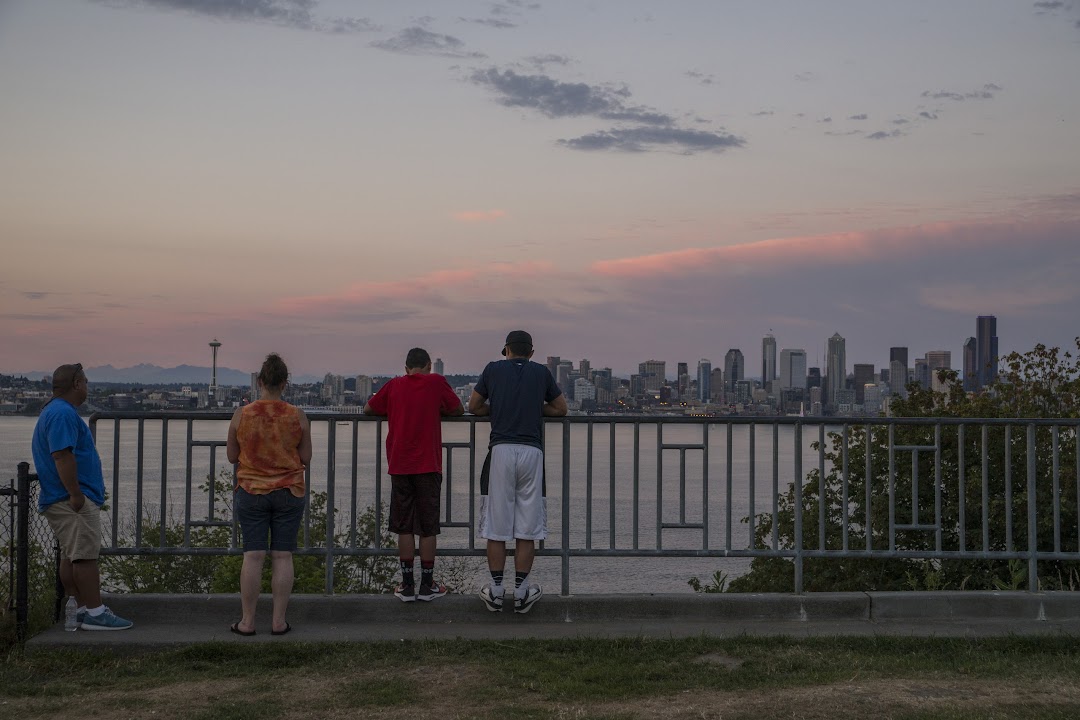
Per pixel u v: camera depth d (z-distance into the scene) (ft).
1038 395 43.42
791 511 44.78
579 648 20.99
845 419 24.08
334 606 22.97
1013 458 36.83
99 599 21.90
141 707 17.29
